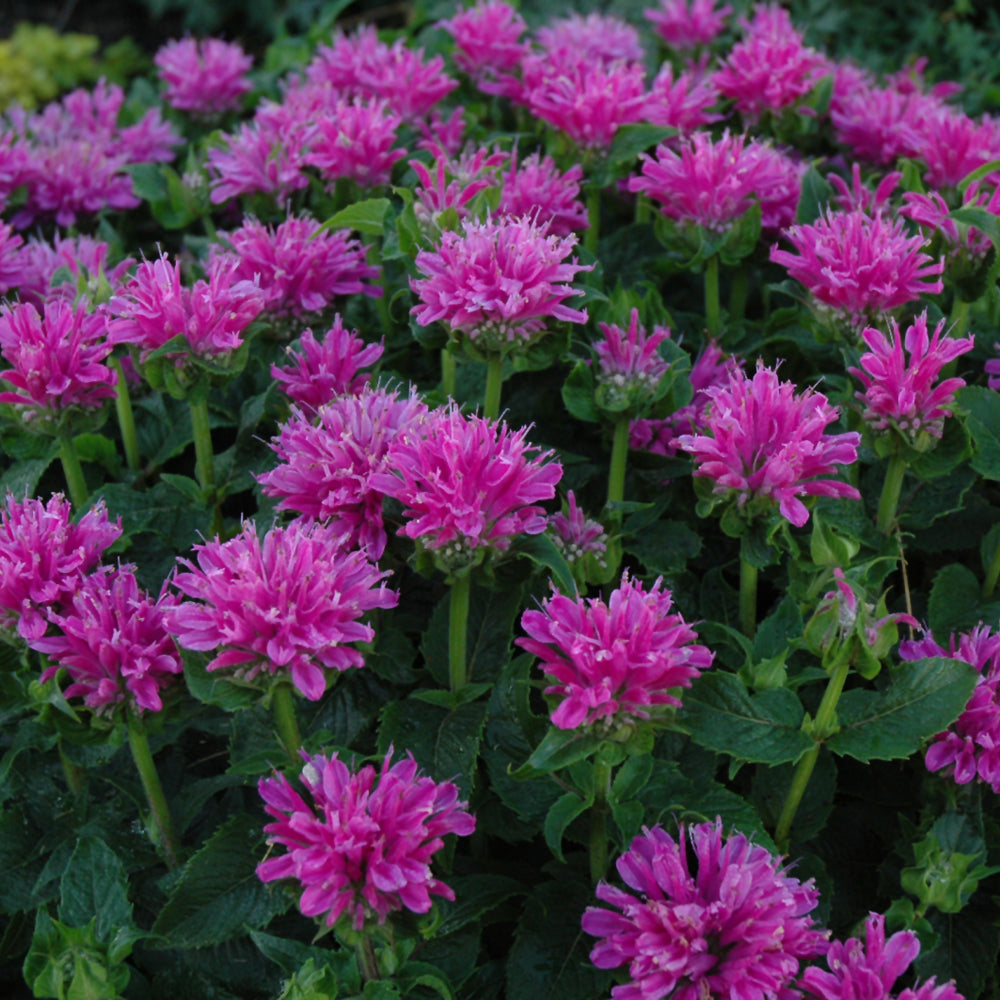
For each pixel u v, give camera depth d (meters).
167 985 0.74
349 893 0.67
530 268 0.74
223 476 0.81
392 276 0.88
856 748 0.71
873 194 0.85
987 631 0.75
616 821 0.71
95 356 0.77
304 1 1.57
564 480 0.82
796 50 0.93
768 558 0.73
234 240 0.83
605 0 1.29
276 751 0.72
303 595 0.68
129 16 1.76
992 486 0.86
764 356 0.85
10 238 0.90
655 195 0.85
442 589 0.81
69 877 0.72
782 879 0.69
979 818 0.74
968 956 0.74
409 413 0.73
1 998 0.79
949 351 0.74
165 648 0.70
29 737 0.75
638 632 0.68
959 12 1.31
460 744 0.74
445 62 1.01
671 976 0.68
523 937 0.73
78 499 0.80
